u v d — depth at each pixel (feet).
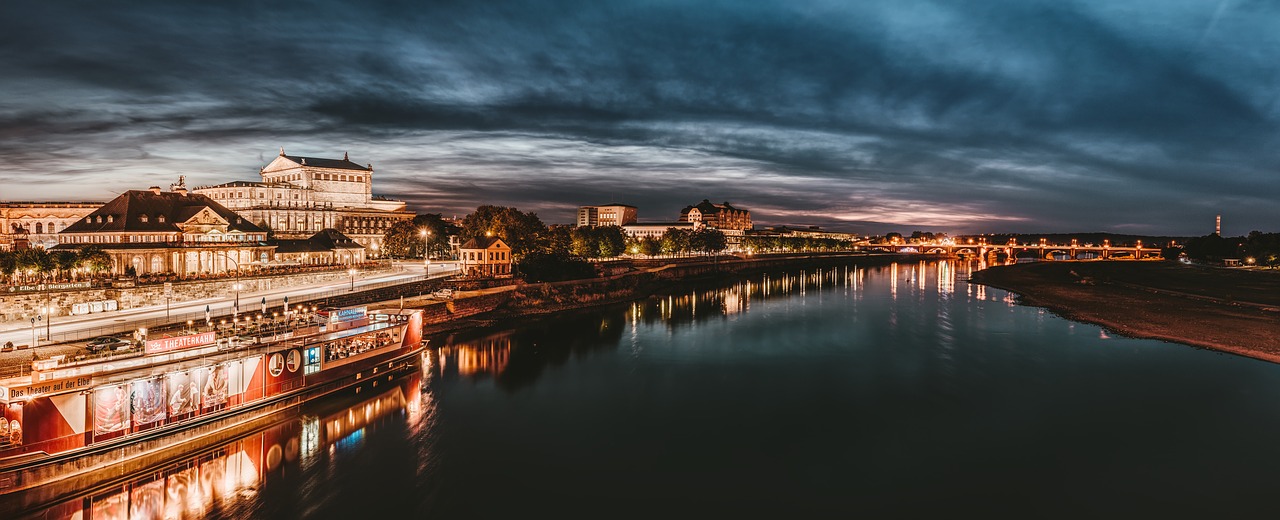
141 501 149.48
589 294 497.46
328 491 152.66
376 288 374.63
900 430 192.44
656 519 139.74
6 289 261.85
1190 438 183.83
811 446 180.24
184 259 411.75
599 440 185.37
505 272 517.14
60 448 148.15
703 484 156.87
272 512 142.82
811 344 320.91
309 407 205.98
